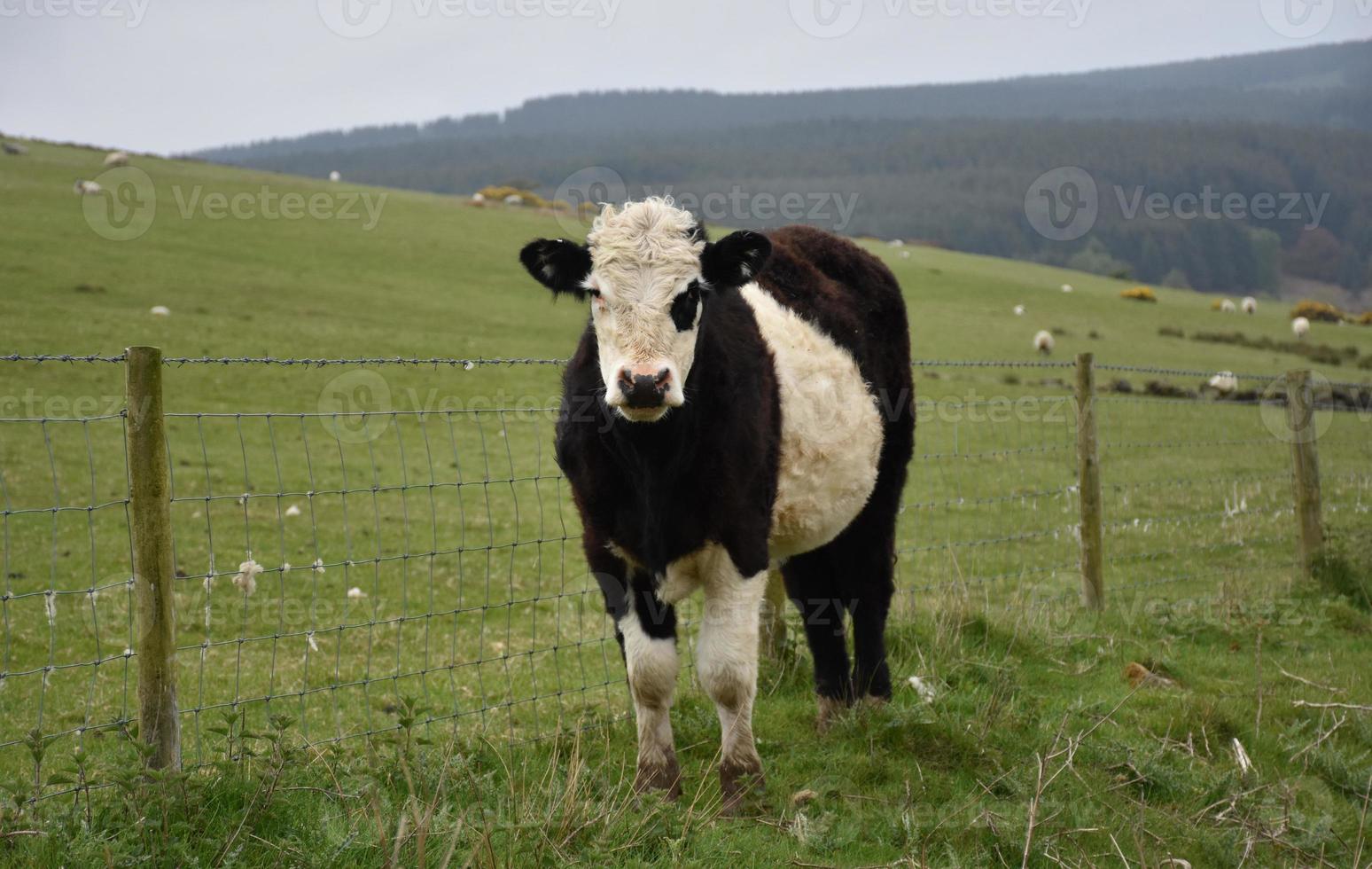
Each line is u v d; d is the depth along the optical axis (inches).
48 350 911.7
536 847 165.3
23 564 459.5
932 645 296.2
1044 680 286.5
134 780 163.6
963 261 2810.0
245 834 163.2
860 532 270.8
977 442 864.9
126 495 603.8
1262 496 653.9
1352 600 387.9
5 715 275.6
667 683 203.3
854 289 271.6
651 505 195.8
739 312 221.5
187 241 1571.1
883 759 223.0
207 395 873.5
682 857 171.6
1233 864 193.5
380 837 155.8
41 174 1964.8
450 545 556.4
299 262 1568.7
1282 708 267.4
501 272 1706.4
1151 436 904.3
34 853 153.9
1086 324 1817.2
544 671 333.1
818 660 257.6
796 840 188.5
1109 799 209.9
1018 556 515.8
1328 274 5142.7
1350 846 203.9
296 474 703.1
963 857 183.8
